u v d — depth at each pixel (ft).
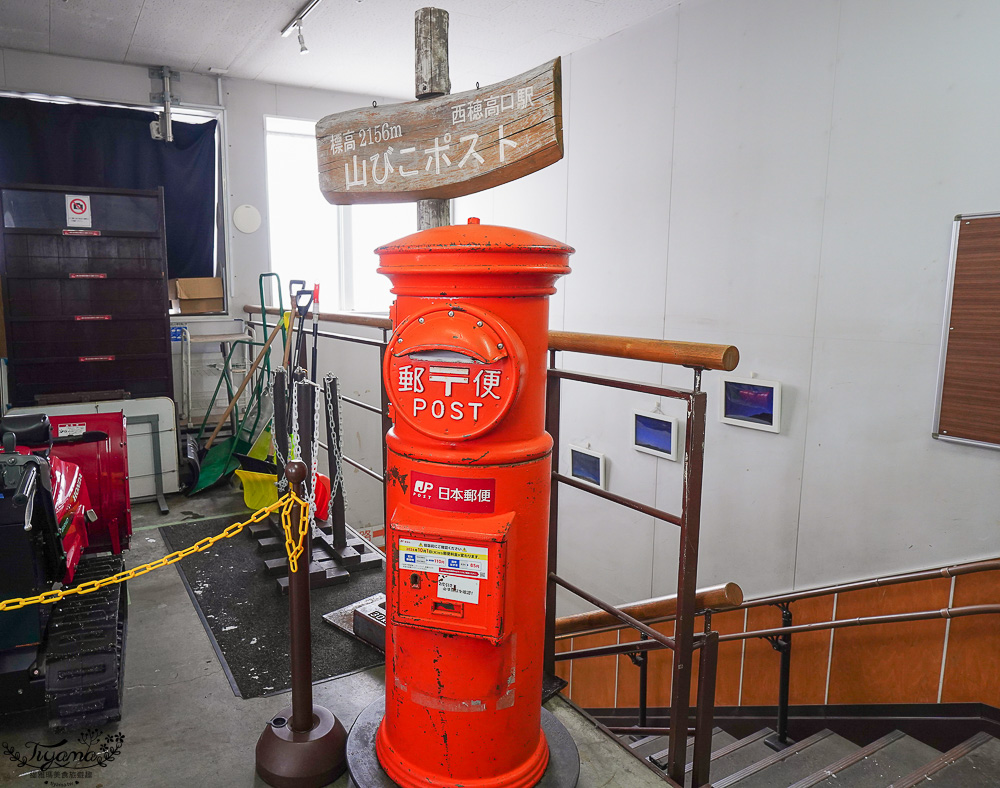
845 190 10.34
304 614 5.20
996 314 8.69
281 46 15.05
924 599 9.62
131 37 14.37
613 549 15.30
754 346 11.94
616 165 14.44
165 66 16.31
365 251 21.03
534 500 4.65
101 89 15.96
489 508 4.46
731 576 12.69
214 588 8.73
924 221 9.43
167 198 17.02
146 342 12.64
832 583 10.98
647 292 13.97
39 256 11.78
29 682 5.81
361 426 21.33
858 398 10.44
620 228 14.47
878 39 9.73
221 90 17.31
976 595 9.04
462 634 4.42
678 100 12.92
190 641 7.45
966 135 8.87
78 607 6.53
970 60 8.75
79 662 5.82
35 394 12.03
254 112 17.88
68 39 14.42
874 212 10.01
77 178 15.99
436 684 4.65
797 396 11.31
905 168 9.59
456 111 5.65
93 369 12.35
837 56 10.27
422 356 4.36
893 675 10.06
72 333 12.15
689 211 12.91
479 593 4.36
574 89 15.42
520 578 4.67
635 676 14.19
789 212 11.18
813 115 10.69
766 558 12.04
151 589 8.70
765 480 11.95
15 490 5.72
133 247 12.37
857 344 10.39
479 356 4.16
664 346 4.84
